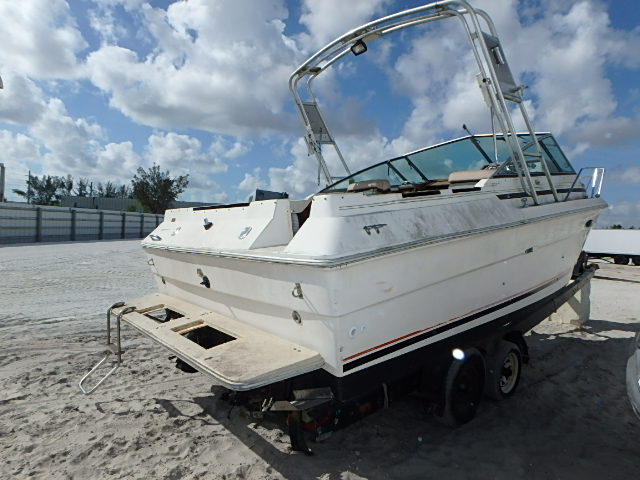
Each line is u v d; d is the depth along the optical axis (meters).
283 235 2.99
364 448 3.06
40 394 3.77
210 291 3.37
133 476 2.64
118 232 29.00
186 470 2.72
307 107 5.35
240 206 3.60
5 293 8.13
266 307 2.84
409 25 3.97
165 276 3.96
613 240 15.72
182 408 3.59
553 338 5.81
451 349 3.20
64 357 4.68
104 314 6.67
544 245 4.12
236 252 2.83
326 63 4.96
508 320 3.75
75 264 12.94
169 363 4.60
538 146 4.22
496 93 3.69
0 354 4.71
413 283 2.79
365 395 2.82
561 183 4.84
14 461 2.76
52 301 7.54
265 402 2.59
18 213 21.03
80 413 3.45
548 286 4.40
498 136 4.59
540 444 3.14
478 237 3.23
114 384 4.04
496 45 3.82
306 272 2.41
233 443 3.06
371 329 2.59
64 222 24.28
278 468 2.77
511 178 3.95
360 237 2.49
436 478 2.71
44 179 48.12
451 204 3.21
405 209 2.88
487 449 3.06
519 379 4.00
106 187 52.62
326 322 2.44
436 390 3.14
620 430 3.37
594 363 4.87
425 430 3.33
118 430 3.20
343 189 4.23
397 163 4.57
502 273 3.62
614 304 8.20
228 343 2.71
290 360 2.42
